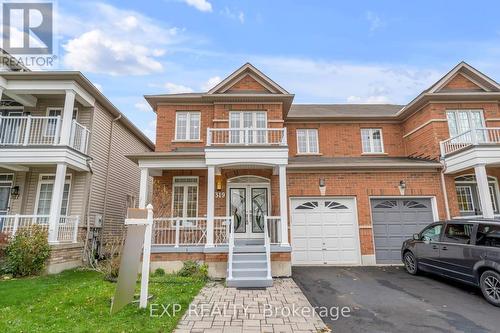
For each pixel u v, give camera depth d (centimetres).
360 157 1441
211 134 1144
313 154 1447
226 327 498
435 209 1191
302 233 1173
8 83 1140
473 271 679
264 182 1234
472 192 1225
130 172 1636
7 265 907
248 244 1073
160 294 685
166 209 1173
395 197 1205
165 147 1298
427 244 857
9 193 1234
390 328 507
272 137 1259
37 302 621
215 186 1202
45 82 1146
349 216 1193
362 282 852
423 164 1191
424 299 674
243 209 1212
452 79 1356
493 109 1316
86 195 1212
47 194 1227
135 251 562
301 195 1192
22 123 1230
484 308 609
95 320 509
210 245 984
